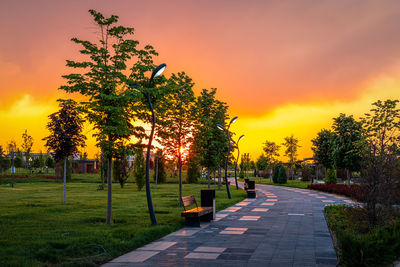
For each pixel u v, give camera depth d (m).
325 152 39.28
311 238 10.25
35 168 81.06
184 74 19.94
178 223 12.74
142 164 34.56
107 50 12.81
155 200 22.84
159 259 7.83
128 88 12.58
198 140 20.62
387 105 23.30
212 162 33.31
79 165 85.12
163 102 14.66
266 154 66.31
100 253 8.20
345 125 29.34
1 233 10.37
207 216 13.90
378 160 10.55
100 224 12.38
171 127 19.61
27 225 12.01
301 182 59.66
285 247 8.99
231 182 64.50
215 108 30.81
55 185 44.06
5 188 36.78
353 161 28.78
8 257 7.48
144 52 13.38
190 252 8.50
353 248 6.65
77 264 7.30
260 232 11.34
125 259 7.88
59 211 16.28
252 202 22.97
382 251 6.69
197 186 44.75
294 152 56.47
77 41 12.51
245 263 7.39
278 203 22.03
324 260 7.60
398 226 8.56
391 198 10.09
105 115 12.65
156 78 13.95
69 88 12.44
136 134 13.67
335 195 29.00
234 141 36.16
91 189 35.75
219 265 7.25
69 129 19.72
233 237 10.48
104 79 12.35
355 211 10.42
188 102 19.98
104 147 12.16
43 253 7.86
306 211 17.44
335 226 10.77
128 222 12.84
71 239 9.36
